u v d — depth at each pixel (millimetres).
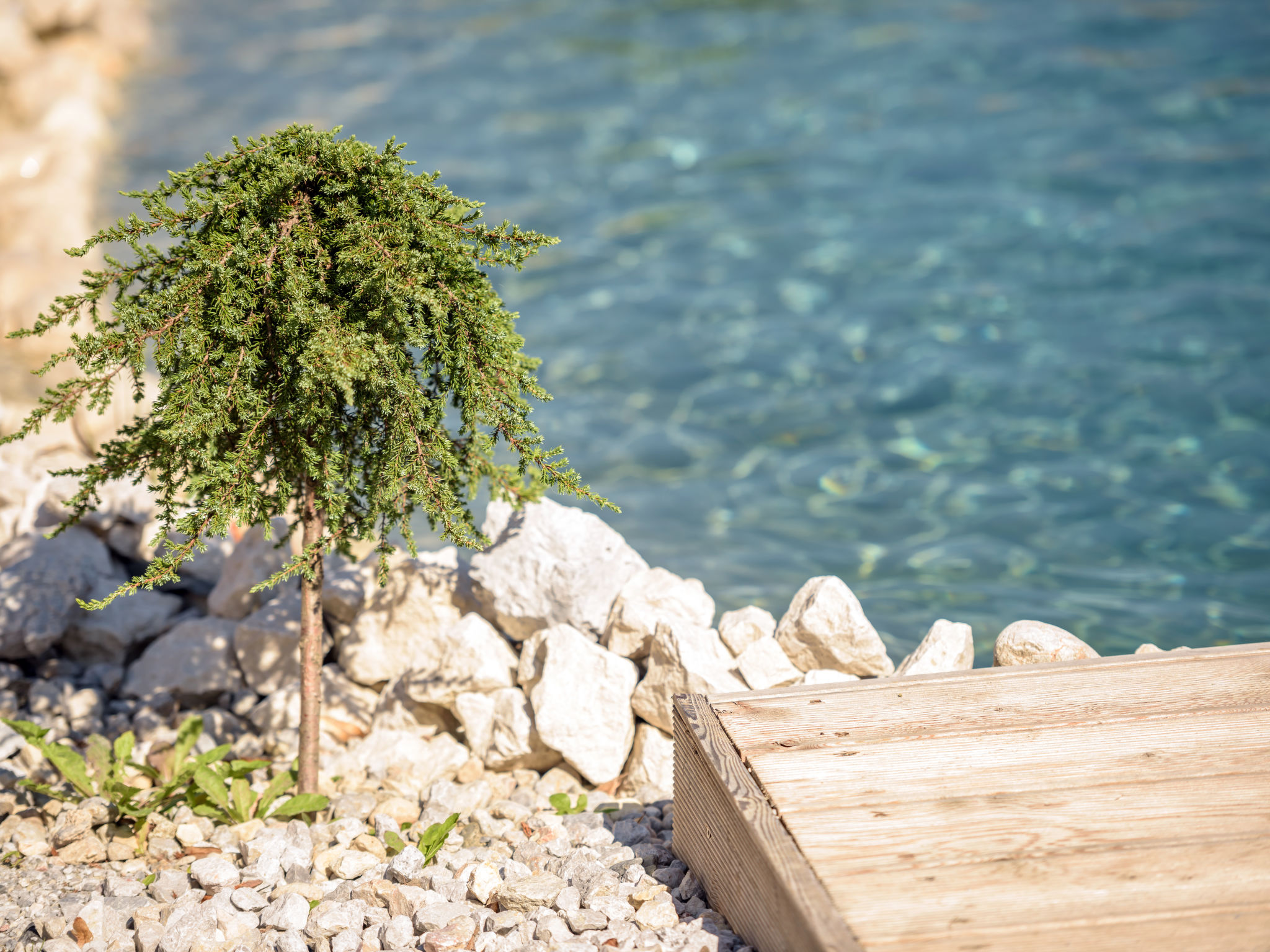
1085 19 17922
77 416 6723
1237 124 13273
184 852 3729
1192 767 3043
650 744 4199
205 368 3404
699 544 6348
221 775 4039
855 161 13164
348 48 18344
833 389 8211
